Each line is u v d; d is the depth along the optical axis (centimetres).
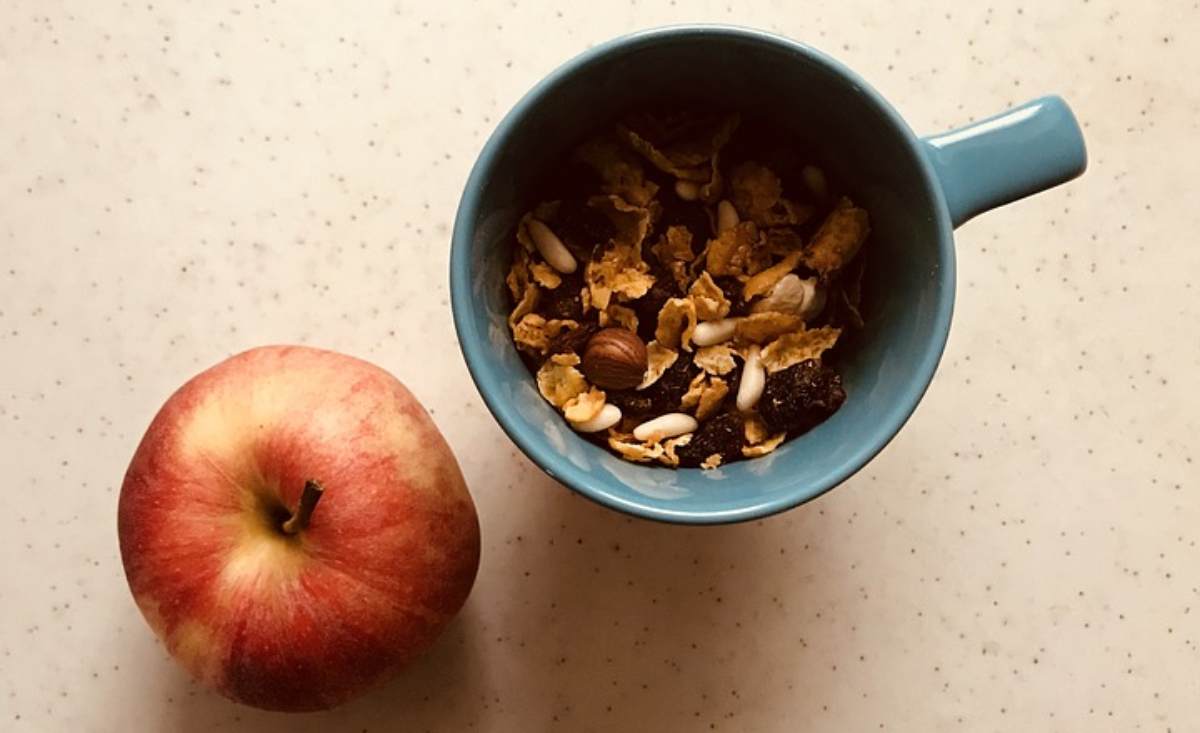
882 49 32
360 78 32
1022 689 33
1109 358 33
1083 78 33
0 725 32
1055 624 33
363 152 32
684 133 29
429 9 32
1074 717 33
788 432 28
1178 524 33
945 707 32
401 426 29
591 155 29
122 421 32
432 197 32
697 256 29
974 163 26
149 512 28
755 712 32
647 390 28
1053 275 33
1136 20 33
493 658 32
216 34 32
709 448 28
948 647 33
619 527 32
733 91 29
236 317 32
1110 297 33
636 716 32
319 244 32
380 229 32
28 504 32
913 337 27
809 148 29
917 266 27
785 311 28
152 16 32
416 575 28
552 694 32
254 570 28
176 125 32
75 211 32
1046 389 33
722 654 33
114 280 32
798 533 33
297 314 32
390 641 29
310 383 29
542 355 29
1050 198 33
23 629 32
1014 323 33
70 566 32
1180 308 33
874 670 33
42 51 32
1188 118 33
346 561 28
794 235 29
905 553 33
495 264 28
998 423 33
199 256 32
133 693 32
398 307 32
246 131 32
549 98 26
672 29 26
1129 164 33
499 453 32
